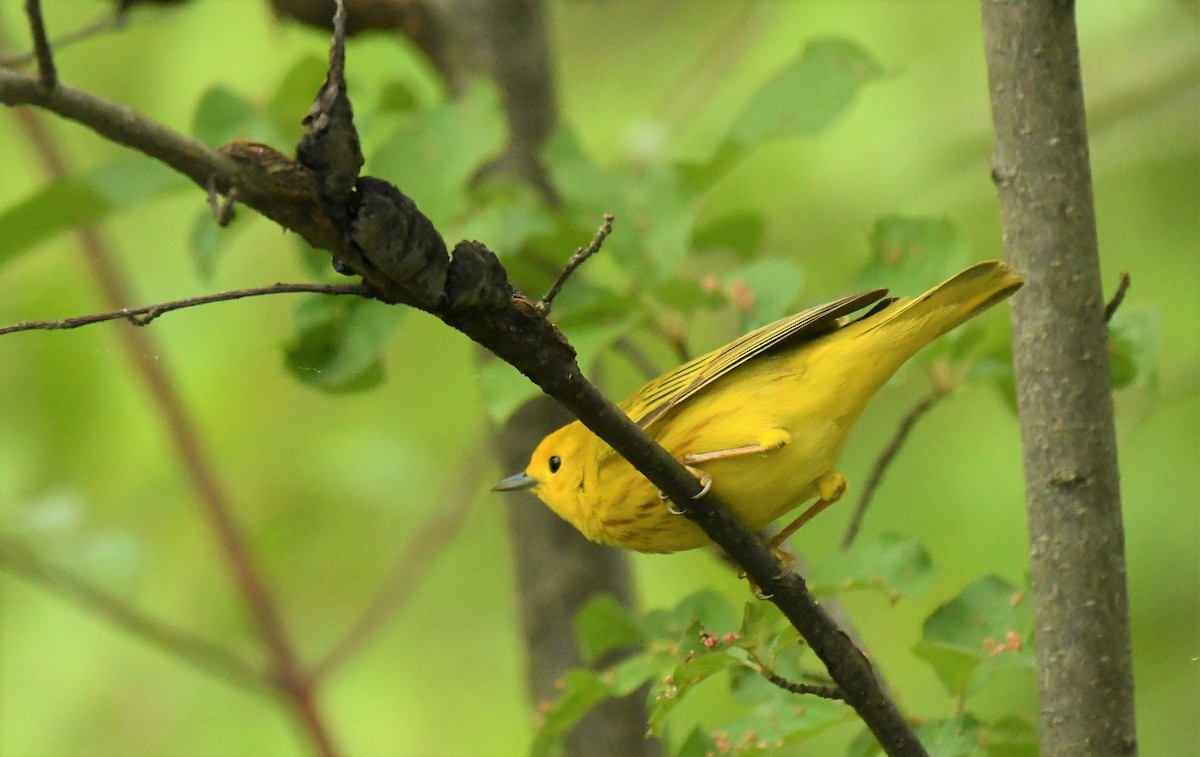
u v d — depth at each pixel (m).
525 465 10.67
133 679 12.88
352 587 13.28
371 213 4.64
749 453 7.05
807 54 8.88
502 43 10.95
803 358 7.26
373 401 13.17
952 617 7.21
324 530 13.16
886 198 12.80
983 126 12.80
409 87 9.64
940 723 6.96
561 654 10.34
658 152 11.05
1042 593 6.49
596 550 10.43
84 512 10.38
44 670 12.76
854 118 12.88
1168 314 12.17
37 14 4.49
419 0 10.98
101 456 12.53
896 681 12.47
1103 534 6.41
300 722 10.59
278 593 12.83
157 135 4.60
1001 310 8.21
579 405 5.52
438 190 8.48
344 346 8.30
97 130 4.66
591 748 10.05
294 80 9.03
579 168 8.88
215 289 12.93
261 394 12.90
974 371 8.18
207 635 12.83
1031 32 6.45
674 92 12.20
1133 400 10.25
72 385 12.42
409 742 12.95
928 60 13.28
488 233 8.48
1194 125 12.81
